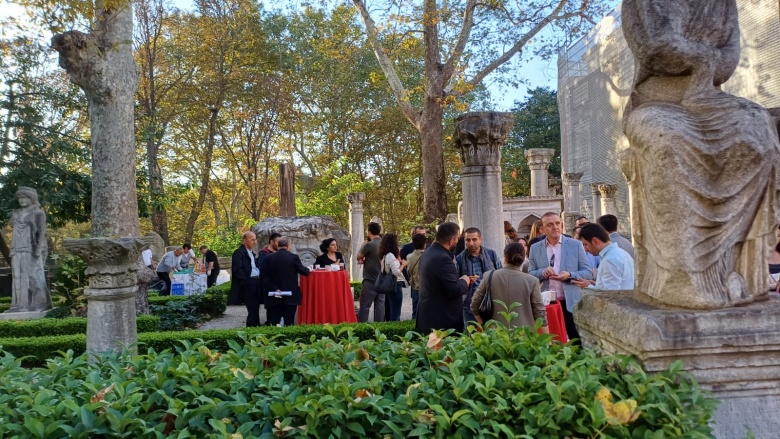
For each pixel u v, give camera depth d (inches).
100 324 213.0
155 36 1019.9
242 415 94.4
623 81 962.7
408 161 1216.8
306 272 344.5
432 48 621.0
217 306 489.7
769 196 101.7
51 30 298.5
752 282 103.7
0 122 582.9
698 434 82.3
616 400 92.9
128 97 366.9
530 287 186.9
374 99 1171.9
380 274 342.0
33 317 434.6
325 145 1277.1
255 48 1138.7
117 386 98.4
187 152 1226.6
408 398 95.3
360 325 294.8
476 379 103.5
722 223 100.0
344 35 656.4
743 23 694.5
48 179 566.6
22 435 89.1
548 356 105.5
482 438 85.9
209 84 1088.2
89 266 215.0
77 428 89.4
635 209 113.0
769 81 650.2
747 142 99.3
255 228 619.5
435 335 130.4
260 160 1343.5
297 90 1190.3
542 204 860.0
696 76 108.8
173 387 106.3
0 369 121.0
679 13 111.3
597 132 1079.6
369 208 1277.1
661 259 103.0
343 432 91.5
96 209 362.9
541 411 88.2
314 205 922.1
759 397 96.1
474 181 354.6
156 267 643.5
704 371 95.8
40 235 458.9
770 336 94.7
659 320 95.7
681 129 101.3
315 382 107.2
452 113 1146.0
